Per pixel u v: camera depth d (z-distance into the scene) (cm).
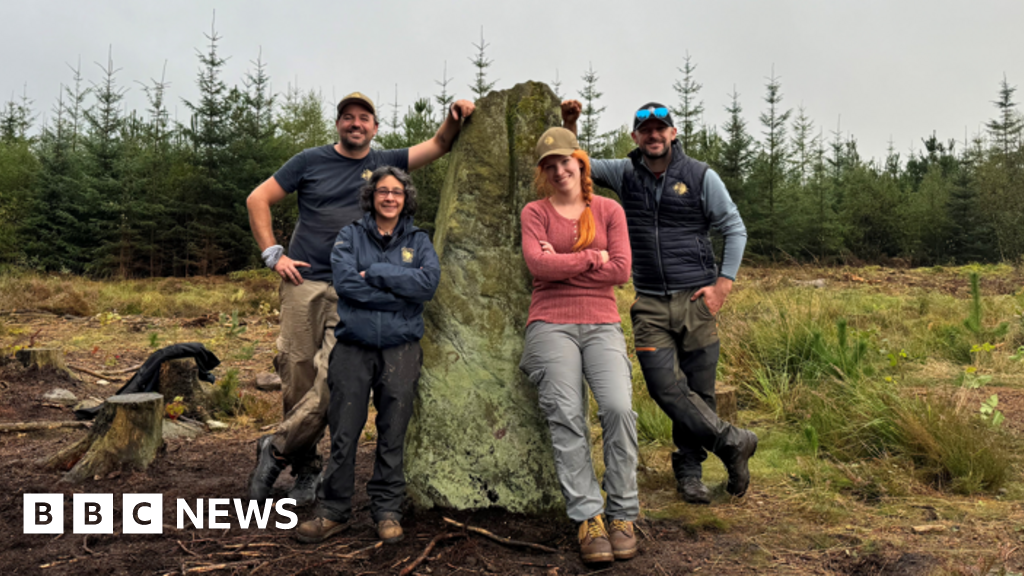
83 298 1280
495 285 313
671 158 328
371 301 271
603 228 278
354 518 309
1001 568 234
